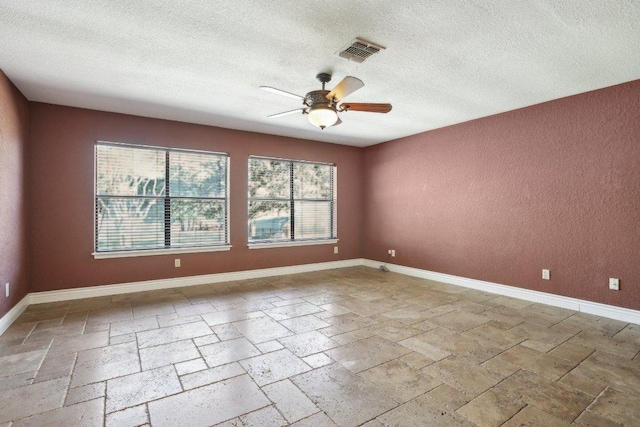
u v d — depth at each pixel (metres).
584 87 3.20
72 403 1.77
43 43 2.37
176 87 3.22
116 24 2.14
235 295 3.97
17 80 3.01
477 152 4.29
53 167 3.67
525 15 2.03
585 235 3.35
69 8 1.96
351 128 4.77
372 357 2.34
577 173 3.40
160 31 2.22
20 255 3.28
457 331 2.83
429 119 4.30
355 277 5.04
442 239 4.73
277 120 4.36
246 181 4.91
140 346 2.50
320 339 2.65
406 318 3.16
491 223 4.14
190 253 4.46
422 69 2.80
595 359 2.31
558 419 1.66
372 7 1.96
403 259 5.34
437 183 4.79
